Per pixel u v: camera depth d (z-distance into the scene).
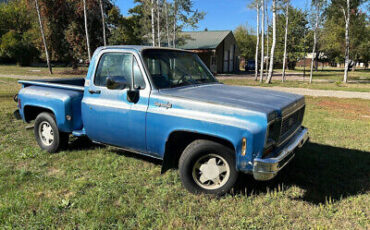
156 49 4.30
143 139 3.99
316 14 20.36
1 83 17.48
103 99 4.34
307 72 41.69
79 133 4.79
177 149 3.96
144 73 3.95
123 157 5.05
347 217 3.36
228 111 3.36
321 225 3.20
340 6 22.22
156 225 3.17
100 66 4.43
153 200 3.66
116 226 3.14
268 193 3.88
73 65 30.73
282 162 3.41
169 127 3.68
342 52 37.22
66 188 3.95
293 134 4.07
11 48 41.41
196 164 3.70
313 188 4.09
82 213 3.32
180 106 3.64
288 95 4.28
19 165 4.71
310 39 27.17
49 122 5.11
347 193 3.94
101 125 4.39
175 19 22.30
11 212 3.30
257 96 3.91
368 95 14.88
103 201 3.61
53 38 28.91
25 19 49.28
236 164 3.35
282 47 32.56
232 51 41.84
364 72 41.81
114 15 30.27
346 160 5.14
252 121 3.22
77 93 4.89
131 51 4.10
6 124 7.17
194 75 4.59
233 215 3.37
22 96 5.43
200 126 3.46
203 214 3.37
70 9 27.97
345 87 18.97
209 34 37.66
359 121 8.46
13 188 3.89
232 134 3.29
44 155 5.13
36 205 3.51
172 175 4.38
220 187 3.65
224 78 27.52
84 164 4.75
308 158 5.21
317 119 8.60
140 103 3.95
